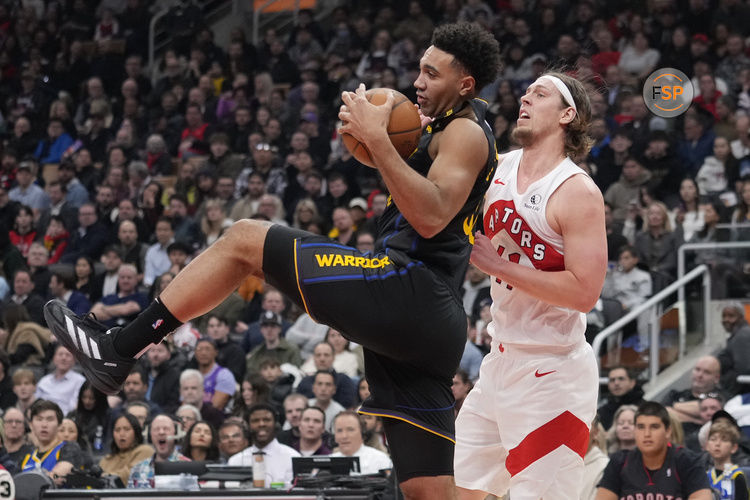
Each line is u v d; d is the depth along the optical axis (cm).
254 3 1959
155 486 596
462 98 339
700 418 789
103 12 1916
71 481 611
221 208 1313
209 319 1016
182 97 1670
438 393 342
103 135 1627
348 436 703
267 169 1362
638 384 865
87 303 1194
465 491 415
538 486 385
